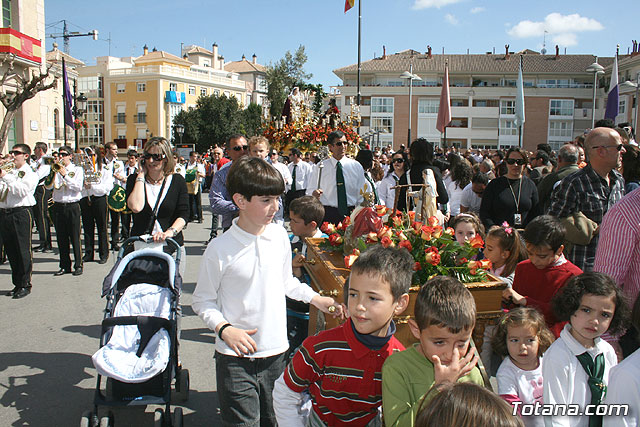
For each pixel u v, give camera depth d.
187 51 75.81
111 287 3.54
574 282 2.52
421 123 52.41
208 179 22.44
